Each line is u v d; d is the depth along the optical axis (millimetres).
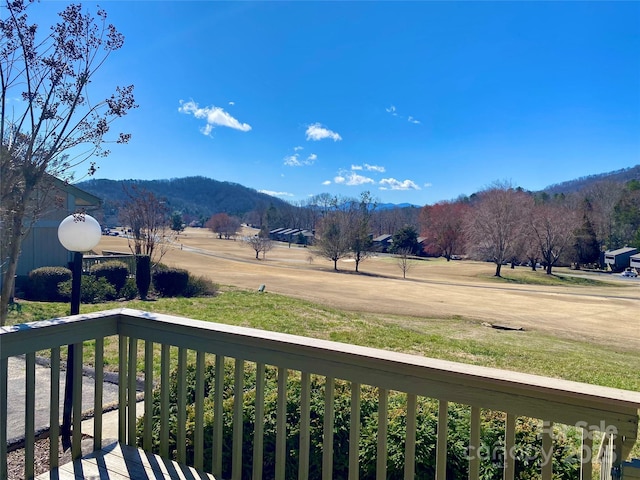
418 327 10602
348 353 1425
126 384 2082
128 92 3096
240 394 1681
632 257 42094
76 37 2809
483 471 1739
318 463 1982
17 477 1942
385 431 1405
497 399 1221
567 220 38406
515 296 23484
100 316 1901
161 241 15570
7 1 2561
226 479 1967
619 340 11562
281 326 7957
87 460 1870
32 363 1676
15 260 2773
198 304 10117
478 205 41406
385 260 46969
